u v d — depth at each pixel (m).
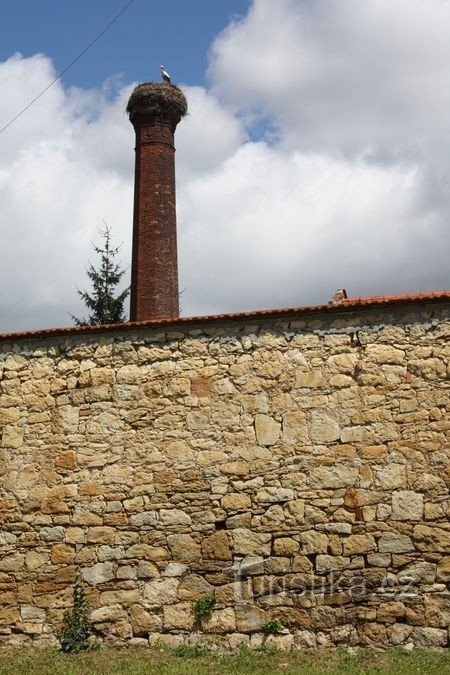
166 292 20.92
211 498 10.13
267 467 10.04
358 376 9.98
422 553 9.38
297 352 10.25
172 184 21.94
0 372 11.26
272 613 9.67
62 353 11.12
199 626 9.84
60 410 10.91
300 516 9.81
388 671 8.28
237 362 10.42
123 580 10.20
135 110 22.27
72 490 10.61
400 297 10.02
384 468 9.68
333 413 9.96
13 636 10.38
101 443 10.66
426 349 9.84
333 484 9.80
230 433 10.24
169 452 10.39
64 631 10.16
